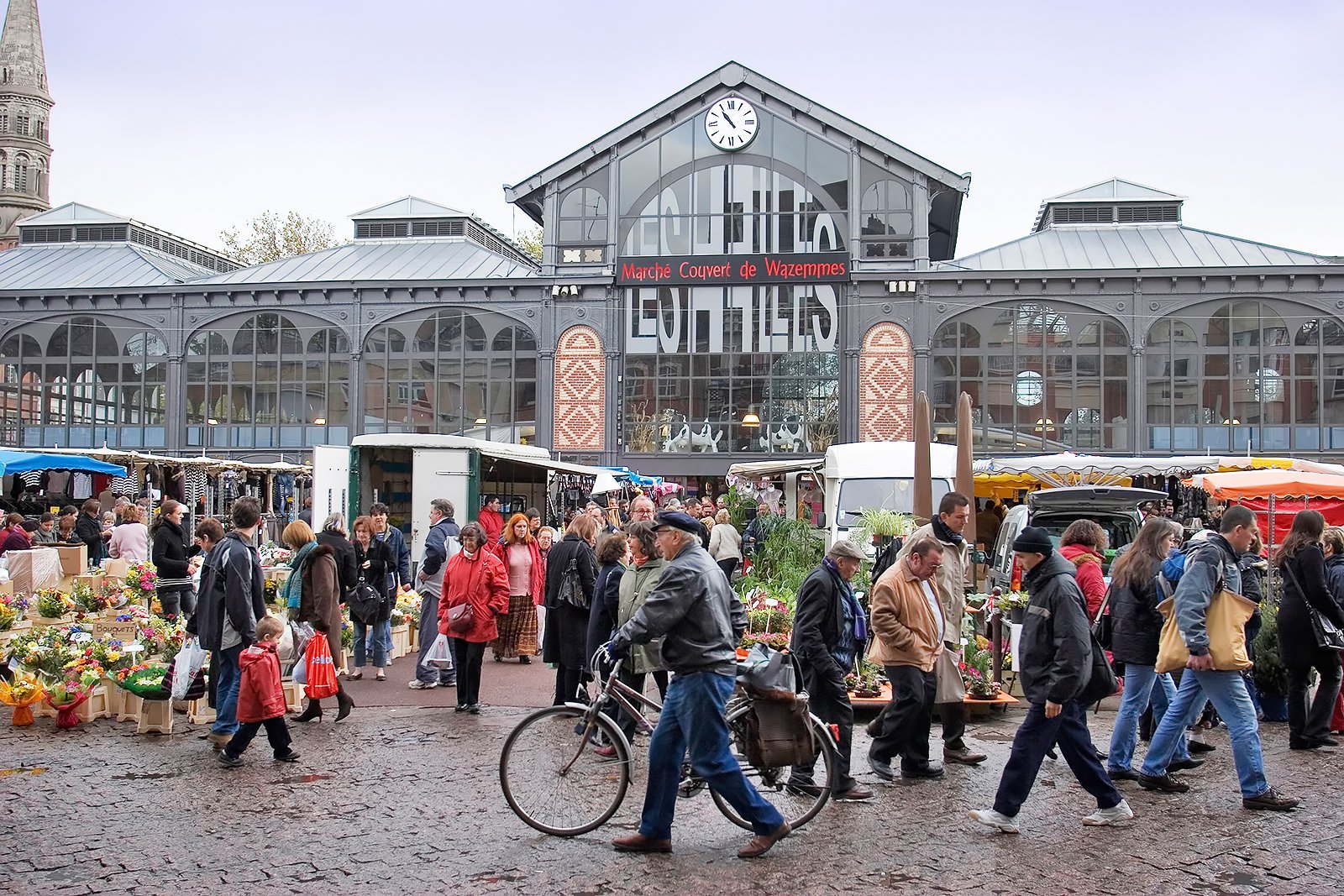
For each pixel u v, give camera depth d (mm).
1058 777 7973
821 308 32312
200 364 33938
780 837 6172
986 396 31500
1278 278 30547
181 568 12758
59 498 24984
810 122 32656
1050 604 6551
